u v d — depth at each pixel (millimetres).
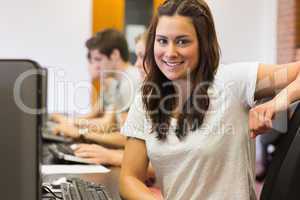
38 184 863
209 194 1354
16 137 845
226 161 1345
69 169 1907
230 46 5270
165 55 1358
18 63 834
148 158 1461
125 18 5203
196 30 1347
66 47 5105
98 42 3020
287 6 5000
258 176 4039
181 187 1379
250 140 1369
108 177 1751
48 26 5090
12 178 852
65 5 5094
